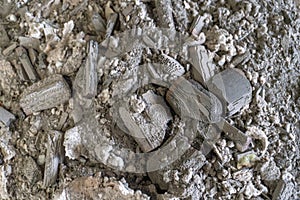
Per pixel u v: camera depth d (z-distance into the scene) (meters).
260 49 0.41
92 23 0.42
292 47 0.43
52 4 0.44
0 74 0.43
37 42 0.43
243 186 0.39
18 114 0.42
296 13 0.44
